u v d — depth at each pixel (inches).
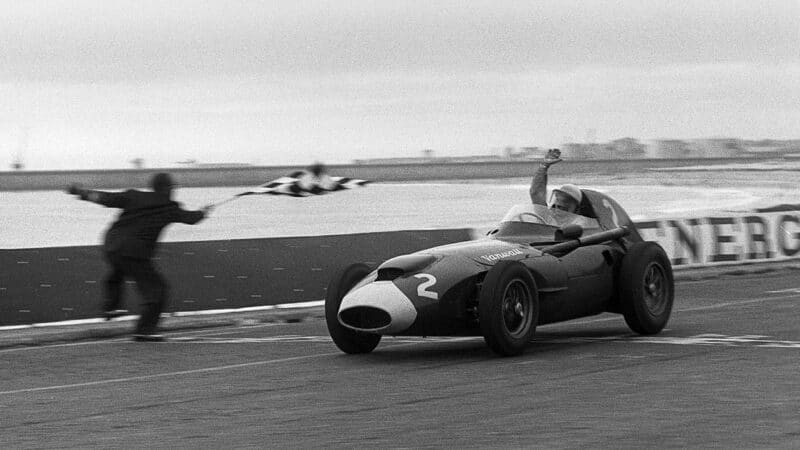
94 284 753.6
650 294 600.4
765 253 1135.0
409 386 454.0
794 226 1168.8
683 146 6215.6
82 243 1690.5
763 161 5807.1
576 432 346.3
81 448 351.6
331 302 556.4
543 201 631.2
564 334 624.4
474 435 347.9
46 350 630.5
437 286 515.8
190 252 789.9
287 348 607.8
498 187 4050.2
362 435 355.3
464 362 518.6
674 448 319.6
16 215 2576.3
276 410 410.0
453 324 522.6
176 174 4857.3
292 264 840.3
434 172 5546.3
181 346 634.8
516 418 373.7
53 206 3083.2
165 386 484.1
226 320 760.3
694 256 1072.2
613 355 522.9
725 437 332.2
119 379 513.0
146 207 663.8
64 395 468.4
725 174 4485.7
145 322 665.6
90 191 657.0
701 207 2247.8
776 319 662.5
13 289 721.0
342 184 644.7
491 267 535.8
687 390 418.3
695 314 707.4
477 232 942.4
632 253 589.3
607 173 4975.4
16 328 717.9
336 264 864.9
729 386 424.2
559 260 561.9
